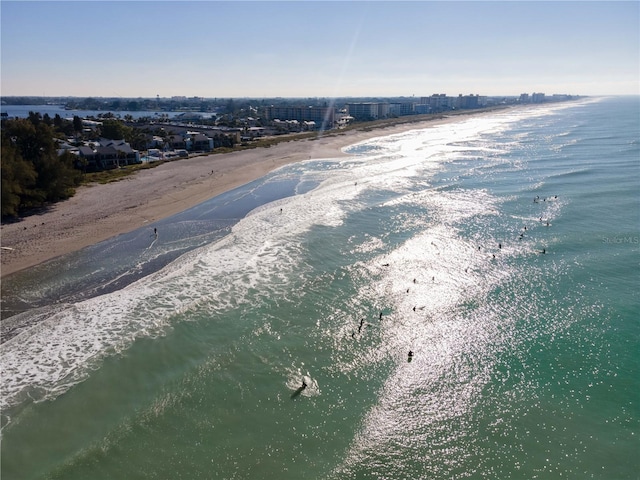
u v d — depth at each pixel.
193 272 37.88
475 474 19.28
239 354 27.16
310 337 28.77
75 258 41.44
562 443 20.88
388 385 24.58
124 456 20.38
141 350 27.50
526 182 68.38
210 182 73.75
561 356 26.89
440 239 44.44
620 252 40.84
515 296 33.56
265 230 48.09
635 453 20.30
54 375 25.30
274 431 21.61
